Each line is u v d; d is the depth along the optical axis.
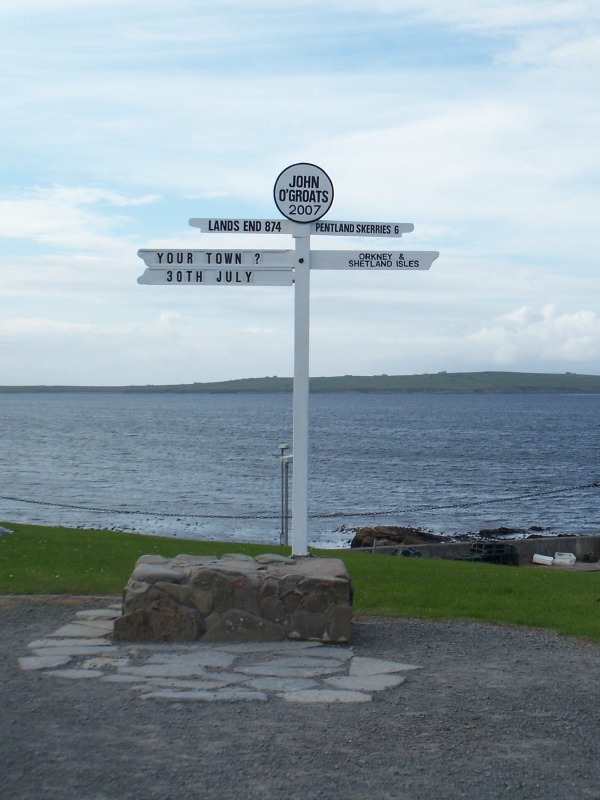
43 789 4.38
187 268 9.30
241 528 32.72
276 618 7.59
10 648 7.14
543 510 40.28
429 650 7.55
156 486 47.62
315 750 5.01
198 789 4.44
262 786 4.50
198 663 6.80
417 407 191.12
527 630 8.46
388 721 5.55
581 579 11.99
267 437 91.25
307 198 9.34
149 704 5.73
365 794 4.44
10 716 5.44
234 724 5.40
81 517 35.03
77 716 5.46
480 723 5.57
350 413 158.00
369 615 9.00
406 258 9.48
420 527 34.53
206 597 7.52
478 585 10.92
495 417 142.88
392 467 60.41
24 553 12.02
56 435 93.69
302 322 9.30
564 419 136.88
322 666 6.85
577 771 4.82
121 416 146.25
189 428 108.94
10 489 45.41
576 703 6.04
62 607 8.80
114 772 4.61
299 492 9.21
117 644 7.34
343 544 29.77
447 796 4.45
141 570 7.64
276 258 9.34
